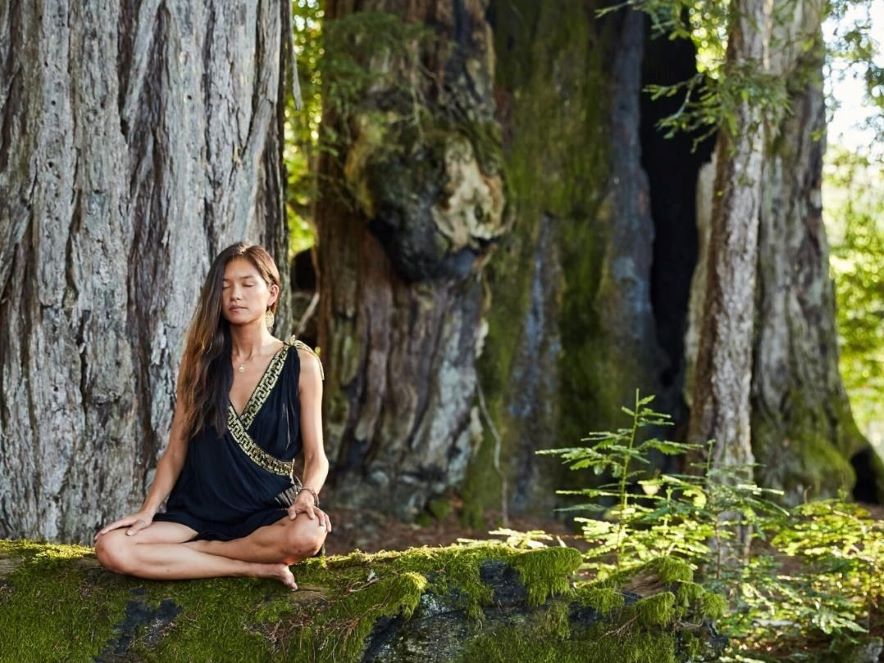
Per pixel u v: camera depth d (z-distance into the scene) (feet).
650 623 13.47
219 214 18.48
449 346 30.66
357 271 30.73
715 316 22.70
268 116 19.25
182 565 13.88
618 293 33.09
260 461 14.25
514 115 32.86
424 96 30.14
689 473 22.50
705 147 33.37
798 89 25.11
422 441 30.40
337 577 14.26
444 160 28.50
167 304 17.83
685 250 33.63
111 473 17.57
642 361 32.96
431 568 13.84
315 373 14.53
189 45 17.85
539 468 32.14
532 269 32.91
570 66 33.35
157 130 17.67
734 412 22.44
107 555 13.73
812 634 19.57
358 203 29.19
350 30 29.22
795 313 34.01
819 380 34.22
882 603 19.60
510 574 13.73
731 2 22.82
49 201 17.07
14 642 13.57
